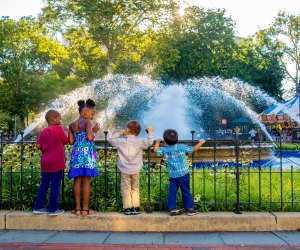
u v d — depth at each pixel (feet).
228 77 123.13
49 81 123.54
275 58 133.08
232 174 20.42
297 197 19.69
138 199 17.78
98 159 20.58
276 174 26.03
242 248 14.42
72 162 17.62
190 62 119.44
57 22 102.63
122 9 99.40
